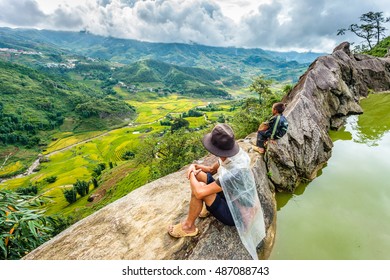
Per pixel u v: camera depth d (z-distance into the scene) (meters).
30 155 123.75
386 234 4.75
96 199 58.72
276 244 4.61
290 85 13.98
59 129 161.50
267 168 6.12
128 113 193.00
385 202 5.73
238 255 3.66
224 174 3.04
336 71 13.59
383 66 20.69
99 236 3.92
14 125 146.88
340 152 8.59
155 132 136.25
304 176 6.85
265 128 6.09
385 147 8.75
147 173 54.38
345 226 5.00
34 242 5.09
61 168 99.00
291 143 7.00
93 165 99.62
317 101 10.59
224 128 3.04
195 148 36.97
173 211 4.29
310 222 5.19
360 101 16.64
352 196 6.05
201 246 3.53
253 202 3.27
